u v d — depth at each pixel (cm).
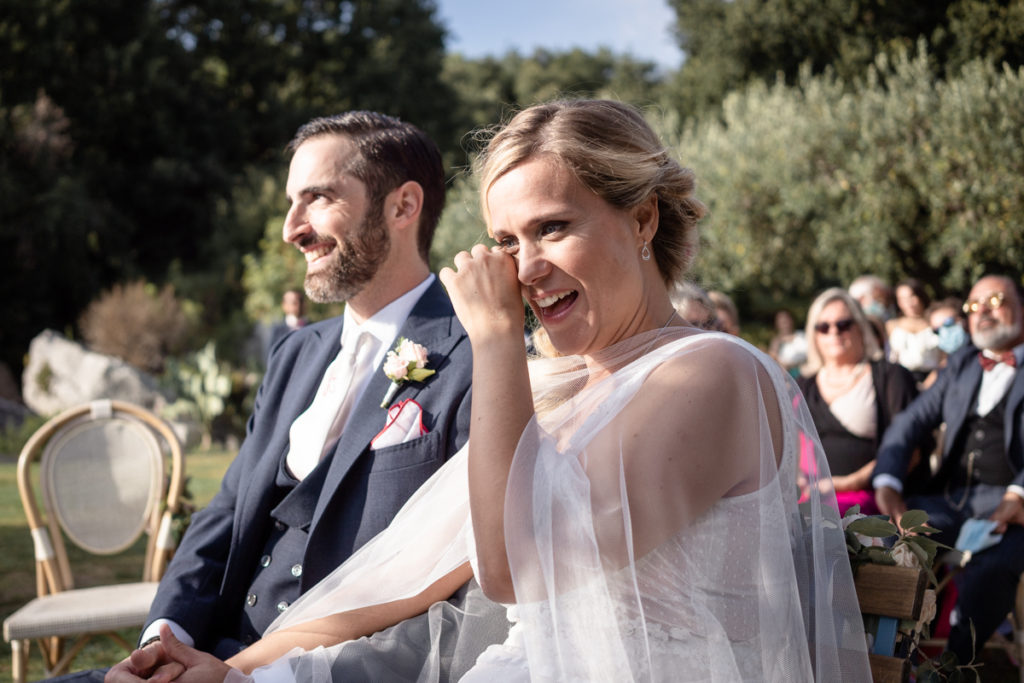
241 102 2947
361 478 219
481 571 148
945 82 1709
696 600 143
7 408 1475
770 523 145
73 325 2209
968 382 414
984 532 377
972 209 1411
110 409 371
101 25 2530
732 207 1591
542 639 143
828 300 449
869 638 169
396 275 244
